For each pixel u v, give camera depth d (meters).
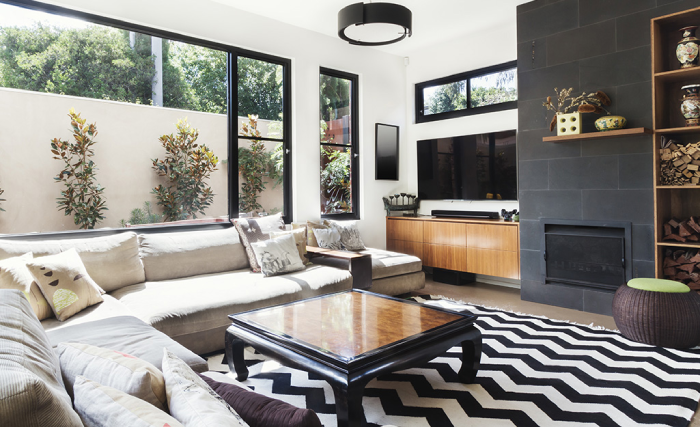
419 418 1.95
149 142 3.98
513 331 3.16
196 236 3.55
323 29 4.65
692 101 3.06
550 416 1.94
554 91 3.89
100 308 2.46
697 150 3.04
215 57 4.10
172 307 2.53
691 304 2.71
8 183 3.35
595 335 3.05
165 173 4.07
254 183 4.34
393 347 1.81
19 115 3.39
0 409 0.56
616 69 3.53
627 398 2.09
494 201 4.86
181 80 4.05
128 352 1.69
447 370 2.49
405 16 3.39
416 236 5.17
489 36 4.84
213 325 2.63
